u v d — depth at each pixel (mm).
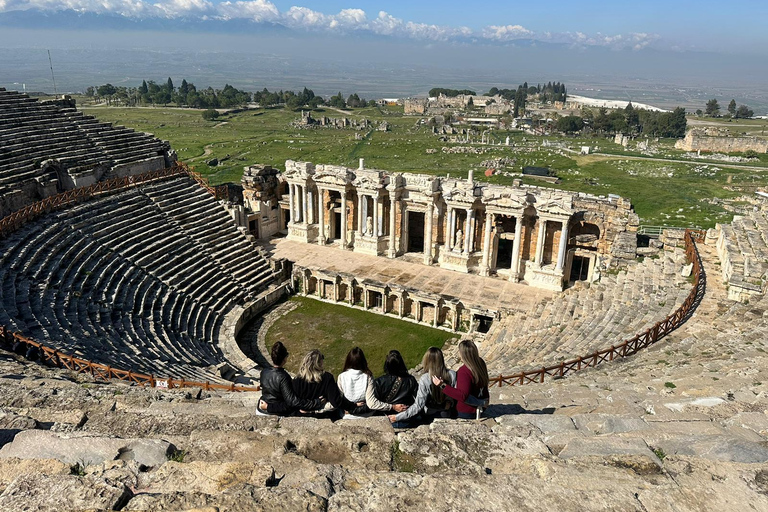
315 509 8070
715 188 113688
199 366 35625
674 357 24719
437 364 13047
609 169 136000
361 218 61438
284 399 13656
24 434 10875
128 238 48375
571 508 8094
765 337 24906
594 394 17531
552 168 136875
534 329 40250
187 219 56156
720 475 9039
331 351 45688
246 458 10172
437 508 8141
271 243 65062
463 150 160625
